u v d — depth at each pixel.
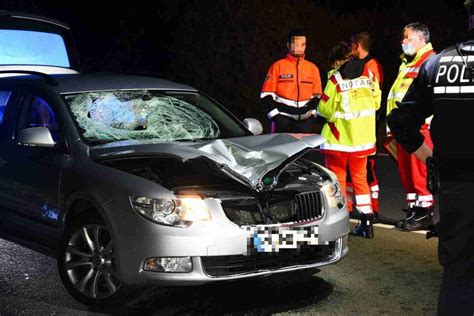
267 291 5.51
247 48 17.41
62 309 5.15
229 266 4.90
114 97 6.22
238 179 5.03
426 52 7.32
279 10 17.89
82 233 5.27
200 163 5.34
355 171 7.18
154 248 4.82
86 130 5.79
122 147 5.30
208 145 5.32
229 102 17.14
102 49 18.38
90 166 5.35
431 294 5.45
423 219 7.48
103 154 5.34
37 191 5.77
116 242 4.98
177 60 17.69
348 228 5.53
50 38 8.54
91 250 5.22
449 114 3.22
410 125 3.44
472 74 3.18
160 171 5.32
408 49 7.37
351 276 5.89
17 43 8.28
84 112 5.96
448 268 3.25
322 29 18.05
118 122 6.02
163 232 4.80
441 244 3.27
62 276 5.35
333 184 5.57
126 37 18.23
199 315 5.01
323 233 5.25
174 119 6.28
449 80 3.23
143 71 18.02
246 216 5.00
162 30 18.05
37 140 5.51
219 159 5.05
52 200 5.62
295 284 5.68
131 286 5.00
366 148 7.18
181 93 6.61
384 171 11.35
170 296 5.40
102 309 5.16
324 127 7.42
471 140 3.17
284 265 5.12
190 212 4.85
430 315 5.00
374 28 18.34
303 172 5.68
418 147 3.47
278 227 5.04
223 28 17.61
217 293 5.46
